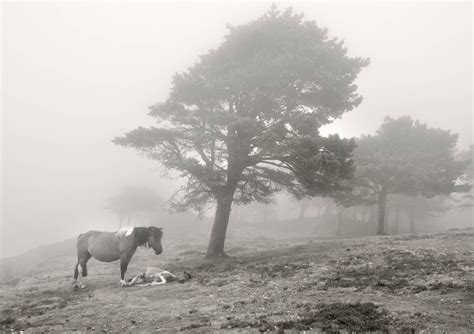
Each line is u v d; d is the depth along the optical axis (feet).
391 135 141.49
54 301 50.39
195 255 103.60
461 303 33.50
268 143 79.20
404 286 41.32
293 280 49.93
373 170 124.47
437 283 40.63
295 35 84.43
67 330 35.22
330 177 79.20
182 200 84.74
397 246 71.05
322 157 70.28
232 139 80.43
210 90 78.95
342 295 39.68
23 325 38.47
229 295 44.45
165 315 37.83
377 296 38.22
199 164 75.05
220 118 76.48
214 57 85.87
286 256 72.90
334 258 64.64
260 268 61.05
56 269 107.86
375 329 28.32
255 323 31.78
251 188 88.12
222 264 71.15
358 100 85.97
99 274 77.71
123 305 43.68
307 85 84.17
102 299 48.08
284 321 31.55
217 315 36.19
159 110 81.76
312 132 77.10
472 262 50.70
